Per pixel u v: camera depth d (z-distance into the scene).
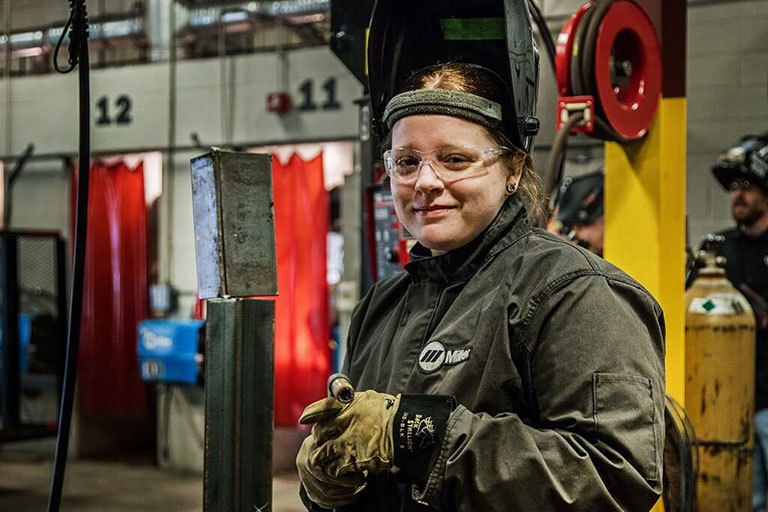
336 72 5.09
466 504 0.97
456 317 1.12
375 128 1.29
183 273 5.53
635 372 1.00
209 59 5.45
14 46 5.85
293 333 5.08
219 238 0.95
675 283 2.31
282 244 5.16
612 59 2.25
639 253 2.34
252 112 5.34
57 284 4.83
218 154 0.95
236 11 5.24
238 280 0.95
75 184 5.81
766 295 3.36
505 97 1.13
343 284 5.02
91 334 5.67
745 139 3.53
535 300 1.04
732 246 3.46
